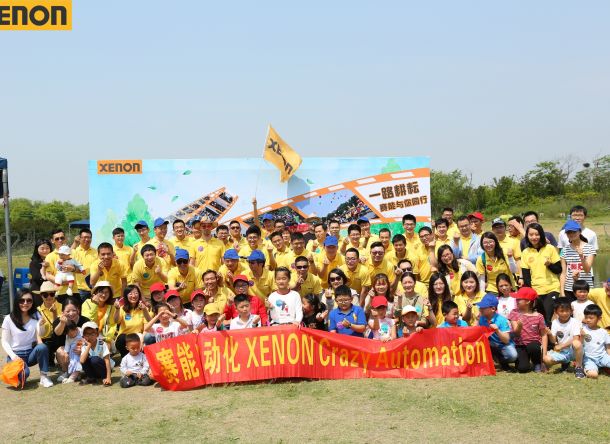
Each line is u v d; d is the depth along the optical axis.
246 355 8.26
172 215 13.15
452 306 9.02
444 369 8.39
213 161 13.23
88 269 10.85
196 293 9.13
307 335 8.36
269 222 12.32
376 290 9.34
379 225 13.40
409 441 5.89
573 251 9.82
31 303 8.72
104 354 8.44
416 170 13.48
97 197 13.12
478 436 6.00
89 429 6.48
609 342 8.27
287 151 13.24
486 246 9.90
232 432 6.27
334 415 6.73
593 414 6.62
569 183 52.66
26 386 8.38
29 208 54.03
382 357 8.42
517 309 8.80
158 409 7.17
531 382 8.02
